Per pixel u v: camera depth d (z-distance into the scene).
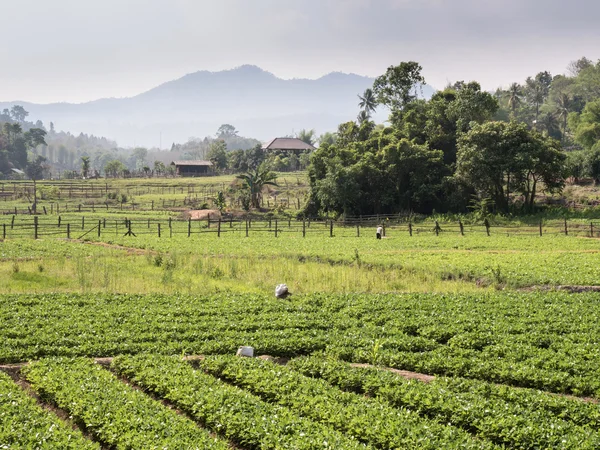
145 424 13.90
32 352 20.19
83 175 161.62
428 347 21.41
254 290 32.28
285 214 85.56
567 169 74.69
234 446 14.10
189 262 39.53
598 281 32.97
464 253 45.09
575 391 17.12
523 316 25.08
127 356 19.66
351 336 22.50
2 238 55.47
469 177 76.62
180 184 130.00
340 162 83.62
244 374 17.92
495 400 15.54
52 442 13.12
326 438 13.23
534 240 53.94
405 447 13.05
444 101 90.94
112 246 50.81
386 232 63.56
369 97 132.38
